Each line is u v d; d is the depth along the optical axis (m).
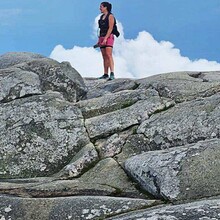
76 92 19.06
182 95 16.19
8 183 11.68
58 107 15.44
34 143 14.34
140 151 13.21
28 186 11.16
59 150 14.09
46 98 15.95
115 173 12.05
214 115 12.92
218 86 15.98
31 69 18.91
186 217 7.70
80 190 10.88
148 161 10.97
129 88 19.05
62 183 11.29
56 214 9.39
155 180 10.27
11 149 14.25
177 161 10.41
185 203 9.01
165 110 14.55
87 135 14.36
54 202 9.76
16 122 15.03
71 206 9.54
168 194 9.66
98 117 15.05
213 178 9.77
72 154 13.99
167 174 10.11
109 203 9.54
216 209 7.91
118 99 16.05
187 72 20.72
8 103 15.99
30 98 16.09
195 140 12.63
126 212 9.24
